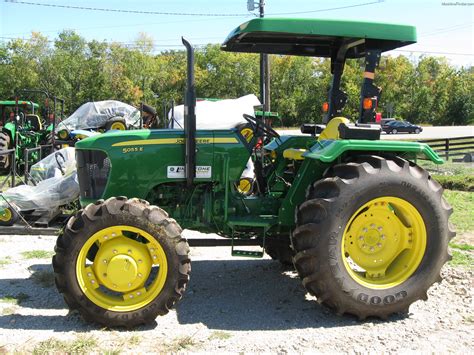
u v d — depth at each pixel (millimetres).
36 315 3988
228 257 5645
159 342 3516
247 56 38156
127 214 3709
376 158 3910
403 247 4078
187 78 4090
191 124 4129
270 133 4730
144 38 47750
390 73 50938
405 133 40219
